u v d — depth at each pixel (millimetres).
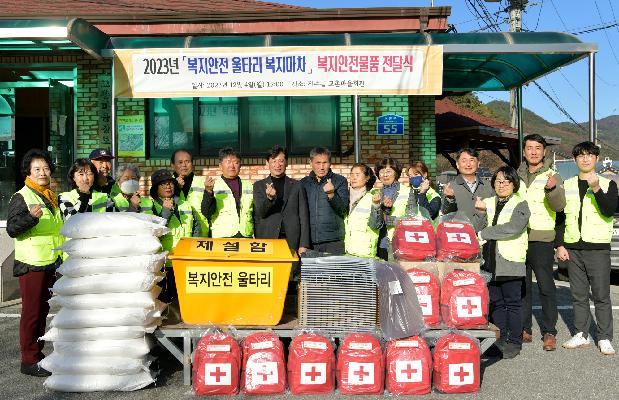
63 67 9883
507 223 5172
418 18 9531
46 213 4867
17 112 11289
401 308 4492
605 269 5457
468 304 4559
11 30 7129
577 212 5500
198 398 4289
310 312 4566
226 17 9484
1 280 7641
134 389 4426
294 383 4301
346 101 9734
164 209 5316
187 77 7590
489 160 33781
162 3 11203
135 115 9711
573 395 4371
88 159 5199
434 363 4398
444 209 5656
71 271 4363
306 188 5547
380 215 5156
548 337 5551
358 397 4289
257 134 9969
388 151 9719
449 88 11227
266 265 4562
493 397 4328
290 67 7605
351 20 9555
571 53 7988
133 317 4355
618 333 6082
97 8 10398
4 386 4578
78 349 4363
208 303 4570
